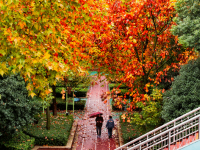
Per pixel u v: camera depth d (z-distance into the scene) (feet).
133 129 46.93
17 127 37.06
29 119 39.19
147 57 42.19
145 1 34.53
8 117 34.96
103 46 38.09
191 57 36.01
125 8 36.14
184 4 28.99
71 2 22.04
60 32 24.02
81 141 47.88
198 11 27.27
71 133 49.96
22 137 41.39
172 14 37.93
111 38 37.11
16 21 18.57
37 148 41.88
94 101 77.00
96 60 40.86
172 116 32.83
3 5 16.90
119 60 39.78
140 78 41.60
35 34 20.59
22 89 37.76
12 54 17.49
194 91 30.68
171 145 25.98
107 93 36.14
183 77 33.27
